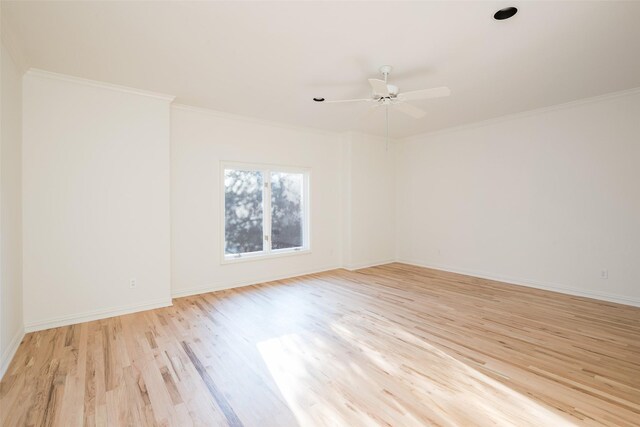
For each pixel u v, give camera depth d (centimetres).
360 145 589
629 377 222
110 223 341
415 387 212
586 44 262
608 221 394
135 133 355
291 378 223
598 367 236
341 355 256
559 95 388
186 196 420
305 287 463
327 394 204
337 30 240
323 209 572
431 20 228
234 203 472
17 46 256
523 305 379
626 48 269
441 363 243
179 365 239
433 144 589
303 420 180
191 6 210
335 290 446
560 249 434
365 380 220
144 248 362
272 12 218
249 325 317
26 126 296
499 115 476
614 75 327
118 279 346
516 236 479
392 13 220
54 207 311
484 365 240
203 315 346
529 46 265
